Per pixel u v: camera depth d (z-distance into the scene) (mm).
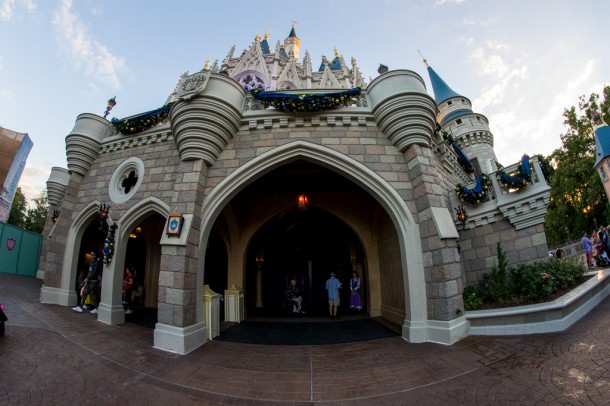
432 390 3984
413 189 6984
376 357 5422
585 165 21922
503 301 6922
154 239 11820
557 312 5375
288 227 13062
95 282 8602
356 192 11133
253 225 10945
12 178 19797
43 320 6582
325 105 7469
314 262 13086
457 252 6461
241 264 10570
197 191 6898
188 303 6184
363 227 10828
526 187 7809
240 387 4332
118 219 8320
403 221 6809
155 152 8648
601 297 7074
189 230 6477
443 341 5730
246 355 5730
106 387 4031
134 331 7016
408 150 7242
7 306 7230
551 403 3285
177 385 4320
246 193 11039
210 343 6496
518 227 7836
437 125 9531
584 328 5230
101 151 9820
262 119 7625
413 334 6078
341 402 3871
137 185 8445
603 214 20828
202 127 7082
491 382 3975
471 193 8438
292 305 11445
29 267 13086
